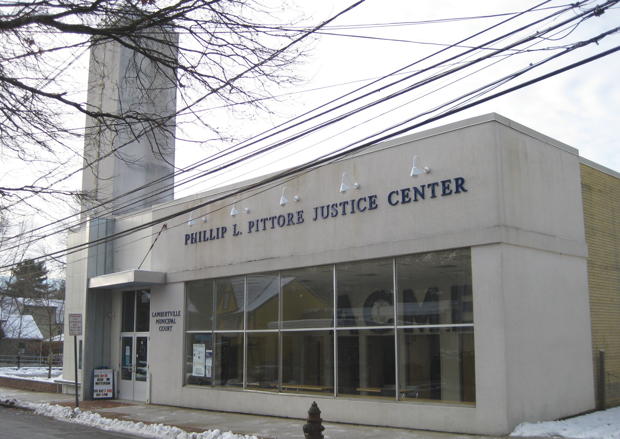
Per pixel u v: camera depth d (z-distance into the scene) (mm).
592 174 15977
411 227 13883
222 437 13172
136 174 25312
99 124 10188
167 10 8156
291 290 16656
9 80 8617
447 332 13047
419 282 13742
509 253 12562
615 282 16094
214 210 19344
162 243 21203
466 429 12273
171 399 19766
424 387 13289
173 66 8633
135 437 14219
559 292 13836
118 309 23109
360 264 14992
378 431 13039
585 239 15156
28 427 15914
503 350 11984
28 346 54219
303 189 16547
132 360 22141
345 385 14844
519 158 13297
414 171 13883
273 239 17203
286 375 16406
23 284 40562
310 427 9922
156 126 9562
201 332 19359
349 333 14969
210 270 19078
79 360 23375
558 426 11914
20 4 7988
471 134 13133
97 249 23422
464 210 12992
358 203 15062
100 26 8523
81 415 17719
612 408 14703
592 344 14648
